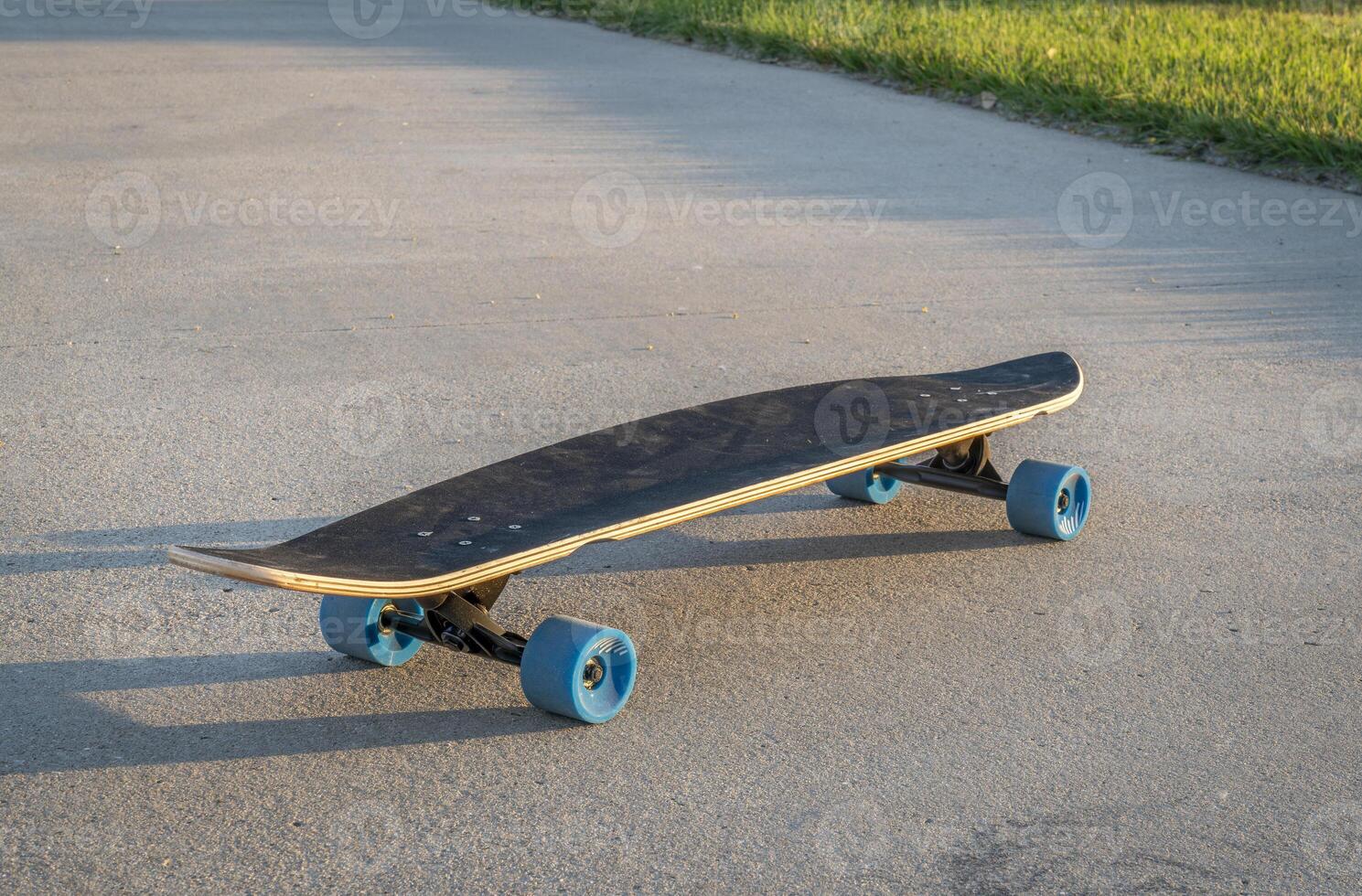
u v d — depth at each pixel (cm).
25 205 797
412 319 590
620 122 1095
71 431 448
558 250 716
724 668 307
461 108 1154
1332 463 435
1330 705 290
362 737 278
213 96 1214
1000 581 353
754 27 1505
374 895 227
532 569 362
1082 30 1320
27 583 343
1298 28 1292
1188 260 705
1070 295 640
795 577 357
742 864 235
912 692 296
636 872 233
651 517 289
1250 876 232
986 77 1184
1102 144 1022
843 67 1370
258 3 2238
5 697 290
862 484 403
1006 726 281
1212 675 303
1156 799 255
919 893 227
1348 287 652
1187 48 1183
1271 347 559
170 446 438
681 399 492
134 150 966
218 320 582
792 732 279
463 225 766
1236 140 945
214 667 306
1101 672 304
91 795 255
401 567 264
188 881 230
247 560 250
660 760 270
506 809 252
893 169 930
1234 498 407
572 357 540
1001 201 838
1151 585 349
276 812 251
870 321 595
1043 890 228
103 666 305
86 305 600
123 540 369
